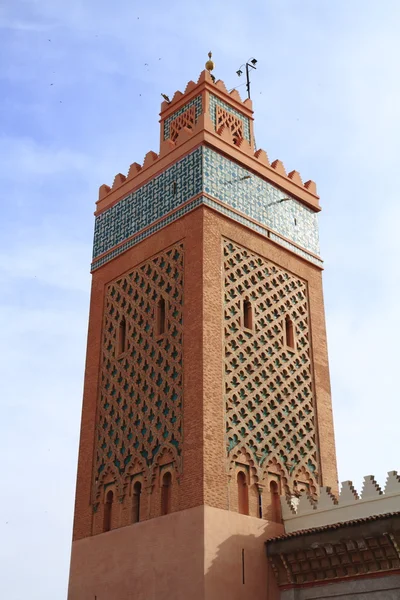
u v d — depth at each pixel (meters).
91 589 23.84
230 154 27.77
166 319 25.53
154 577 22.05
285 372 26.31
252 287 26.47
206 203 25.97
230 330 24.88
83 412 27.36
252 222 27.53
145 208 28.58
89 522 25.08
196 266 25.09
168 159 28.34
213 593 20.69
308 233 30.23
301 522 23.20
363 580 20.70
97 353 27.95
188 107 30.75
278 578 22.53
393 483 21.52
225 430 23.17
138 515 23.73
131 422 25.25
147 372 25.44
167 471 23.20
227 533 21.80
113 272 28.88
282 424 25.27
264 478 23.83
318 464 25.86
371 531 20.27
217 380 23.61
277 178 29.66
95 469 25.94
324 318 29.06
